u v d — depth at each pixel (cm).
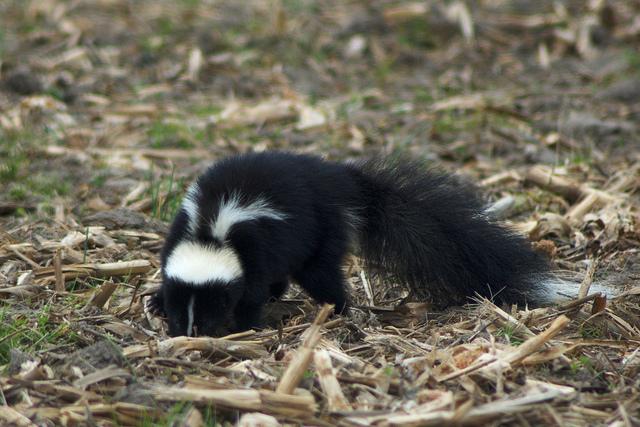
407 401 770
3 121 1681
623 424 733
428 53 2203
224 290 924
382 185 1084
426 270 1064
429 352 873
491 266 1057
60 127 1673
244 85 1984
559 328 841
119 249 1163
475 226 1074
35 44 2191
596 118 1748
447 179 1128
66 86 1920
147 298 1025
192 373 823
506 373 810
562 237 1254
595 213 1296
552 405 758
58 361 847
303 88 1991
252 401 746
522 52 2197
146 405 752
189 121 1747
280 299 1073
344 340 928
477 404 751
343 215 1028
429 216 1073
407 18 2317
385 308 1048
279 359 866
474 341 896
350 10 2427
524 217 1335
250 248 952
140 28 2306
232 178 988
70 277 1067
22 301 1011
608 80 2012
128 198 1359
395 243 1066
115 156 1552
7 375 822
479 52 2188
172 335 931
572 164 1510
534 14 2359
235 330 978
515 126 1744
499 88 2003
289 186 991
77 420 742
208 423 738
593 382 811
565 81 2023
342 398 759
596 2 2327
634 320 973
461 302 1065
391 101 1914
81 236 1178
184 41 2223
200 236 957
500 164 1560
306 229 989
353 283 1128
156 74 2039
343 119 1777
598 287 1048
